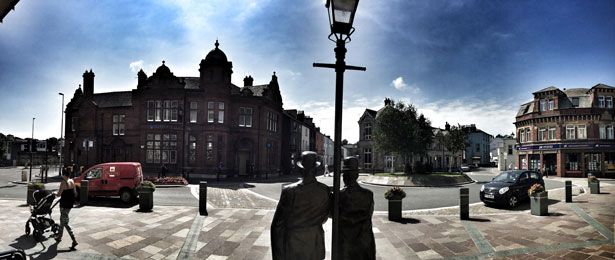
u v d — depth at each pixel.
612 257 6.43
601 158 34.91
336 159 3.33
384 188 23.06
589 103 36.16
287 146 42.59
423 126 32.69
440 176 26.36
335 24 3.44
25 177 25.38
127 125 34.19
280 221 3.36
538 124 38.91
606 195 16.36
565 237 7.98
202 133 31.20
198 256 6.74
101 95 39.06
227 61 32.69
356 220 3.65
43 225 7.67
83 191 13.45
